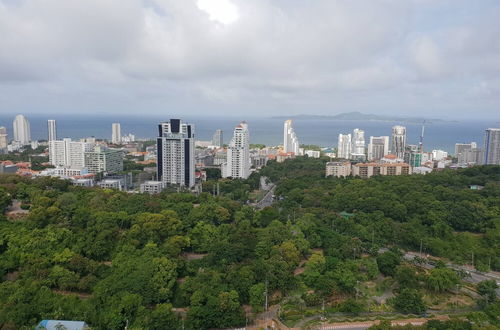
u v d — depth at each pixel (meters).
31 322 134.75
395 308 165.75
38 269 161.00
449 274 180.12
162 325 138.50
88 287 159.12
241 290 162.50
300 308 163.00
